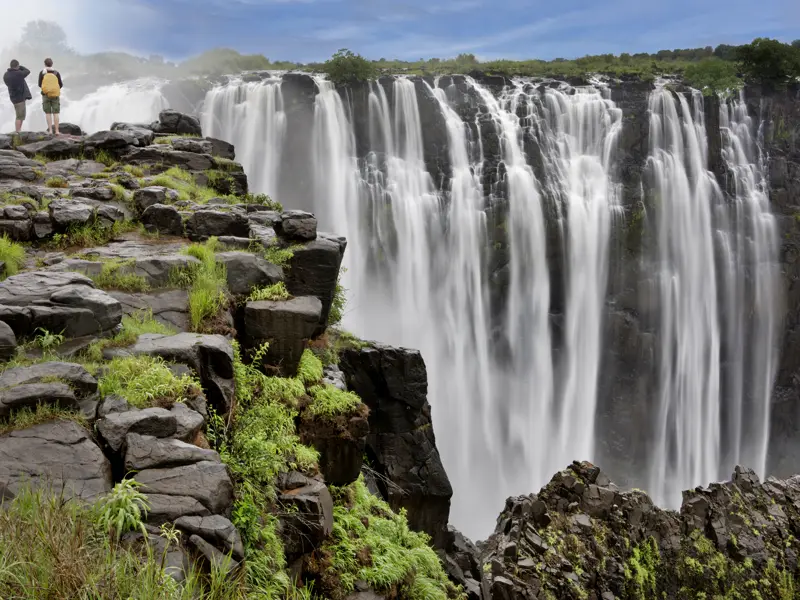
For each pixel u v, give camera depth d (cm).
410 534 962
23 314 750
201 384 788
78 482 532
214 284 1004
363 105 4388
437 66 5325
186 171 1708
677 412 4647
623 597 1972
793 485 2470
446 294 4369
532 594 1817
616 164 4588
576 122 4597
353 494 984
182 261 1047
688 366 4656
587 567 1981
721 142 4697
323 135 4275
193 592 466
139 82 4488
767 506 2352
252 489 707
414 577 859
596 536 2067
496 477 4400
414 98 4444
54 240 1210
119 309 810
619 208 4516
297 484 805
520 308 4447
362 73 4397
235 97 4266
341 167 4306
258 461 743
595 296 4503
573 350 4516
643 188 4556
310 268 1209
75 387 641
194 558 503
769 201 4772
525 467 4453
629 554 2072
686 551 2158
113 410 621
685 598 2091
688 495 2325
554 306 4531
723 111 4719
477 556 1670
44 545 441
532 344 4462
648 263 4559
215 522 528
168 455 573
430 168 4434
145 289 998
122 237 1251
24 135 1833
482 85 4741
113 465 574
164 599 436
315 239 1260
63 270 1018
